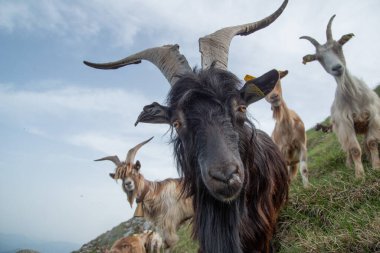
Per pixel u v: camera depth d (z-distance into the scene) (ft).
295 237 2.89
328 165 4.50
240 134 1.98
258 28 2.90
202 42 2.54
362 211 2.57
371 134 3.52
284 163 2.78
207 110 1.84
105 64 2.78
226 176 1.64
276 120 4.17
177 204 4.76
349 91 3.57
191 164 1.93
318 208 2.97
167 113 2.02
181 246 5.26
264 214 2.36
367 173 3.15
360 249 2.11
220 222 2.05
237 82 2.02
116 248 5.20
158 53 2.51
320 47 3.85
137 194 4.90
